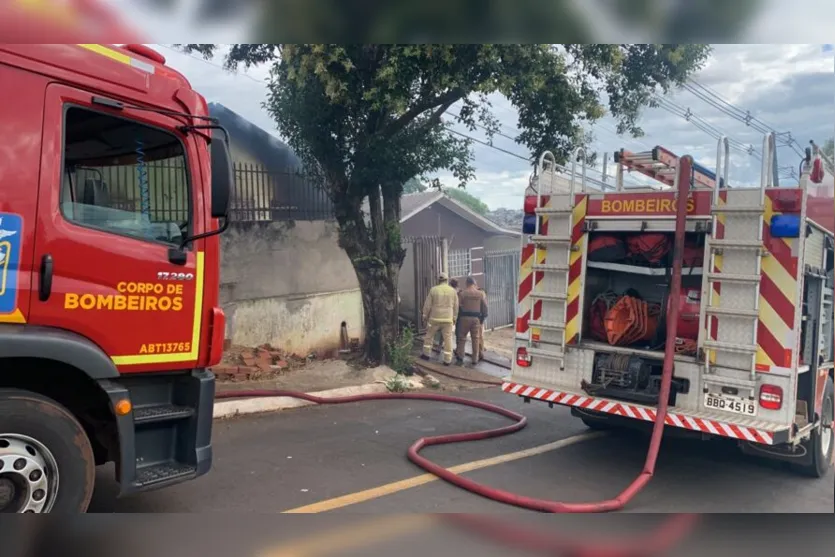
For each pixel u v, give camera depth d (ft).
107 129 12.42
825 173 18.94
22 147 11.09
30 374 12.12
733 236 17.34
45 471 11.12
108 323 12.15
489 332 53.47
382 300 33.17
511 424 24.88
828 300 20.65
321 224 35.81
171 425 13.34
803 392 18.78
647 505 16.87
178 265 13.23
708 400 17.65
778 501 17.60
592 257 20.51
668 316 18.07
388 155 29.50
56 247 11.45
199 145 13.79
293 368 32.19
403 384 30.78
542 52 27.53
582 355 20.20
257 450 19.94
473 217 63.87
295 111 29.60
